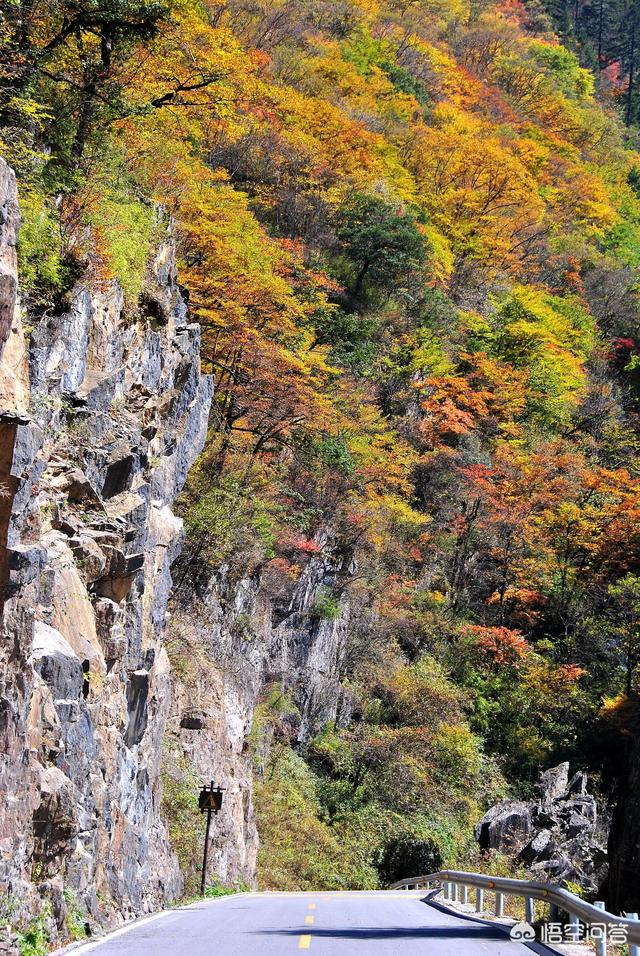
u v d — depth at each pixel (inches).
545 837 1546.5
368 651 1972.2
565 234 3831.2
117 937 528.4
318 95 3043.8
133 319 898.1
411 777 1753.2
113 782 717.9
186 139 1908.2
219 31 1189.1
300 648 1763.0
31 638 544.1
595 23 6432.1
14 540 544.4
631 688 2062.0
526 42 5216.5
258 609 1630.2
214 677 1304.1
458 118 3582.7
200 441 1087.6
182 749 1154.7
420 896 960.9
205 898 949.8
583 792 1715.1
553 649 2196.1
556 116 4736.7
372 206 2561.5
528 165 3919.8
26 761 538.9
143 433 862.5
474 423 2532.0
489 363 2573.8
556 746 1953.7
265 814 1497.3
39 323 671.1
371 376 2358.5
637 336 3494.1
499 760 1920.5
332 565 1904.5
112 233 843.4
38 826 555.8
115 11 908.6
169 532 936.9
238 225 1587.1
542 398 2719.0
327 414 1803.6
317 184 2522.1
